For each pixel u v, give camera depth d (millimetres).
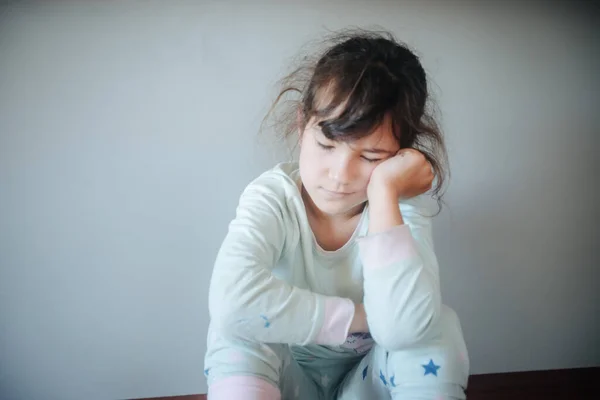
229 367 631
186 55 900
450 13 947
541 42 981
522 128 1007
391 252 628
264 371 636
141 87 902
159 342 1027
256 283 624
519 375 1117
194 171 949
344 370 853
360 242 646
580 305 1106
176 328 1024
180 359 1042
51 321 980
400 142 680
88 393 1028
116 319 1001
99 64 885
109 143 917
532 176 1030
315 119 649
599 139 1032
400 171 664
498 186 1025
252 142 944
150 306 1005
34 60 868
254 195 743
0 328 966
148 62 895
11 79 869
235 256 649
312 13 914
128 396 1045
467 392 1087
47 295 966
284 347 716
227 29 900
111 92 897
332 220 769
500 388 1098
